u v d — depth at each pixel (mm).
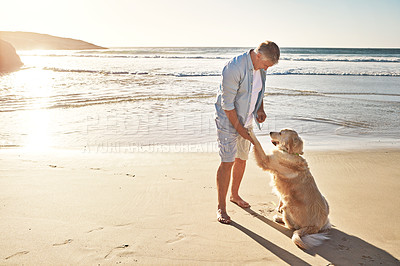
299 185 3135
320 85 14453
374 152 5594
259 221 3281
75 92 11289
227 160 3285
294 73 19703
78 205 3354
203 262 2488
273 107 9562
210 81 15031
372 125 7672
